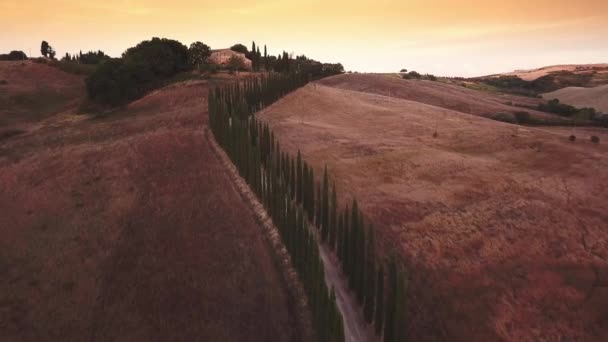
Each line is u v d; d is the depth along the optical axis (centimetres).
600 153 5803
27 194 4644
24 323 2884
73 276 3319
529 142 6309
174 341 2719
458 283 3356
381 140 6444
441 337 2906
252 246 3606
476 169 5347
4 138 7256
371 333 2838
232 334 2772
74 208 4328
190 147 5638
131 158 5397
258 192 4259
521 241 3838
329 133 6681
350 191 4741
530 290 3259
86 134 6794
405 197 4603
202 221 3928
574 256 3631
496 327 2959
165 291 3114
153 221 3975
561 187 4822
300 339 2747
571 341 2858
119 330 2808
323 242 3784
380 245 3794
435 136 6775
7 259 3559
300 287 3147
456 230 4006
